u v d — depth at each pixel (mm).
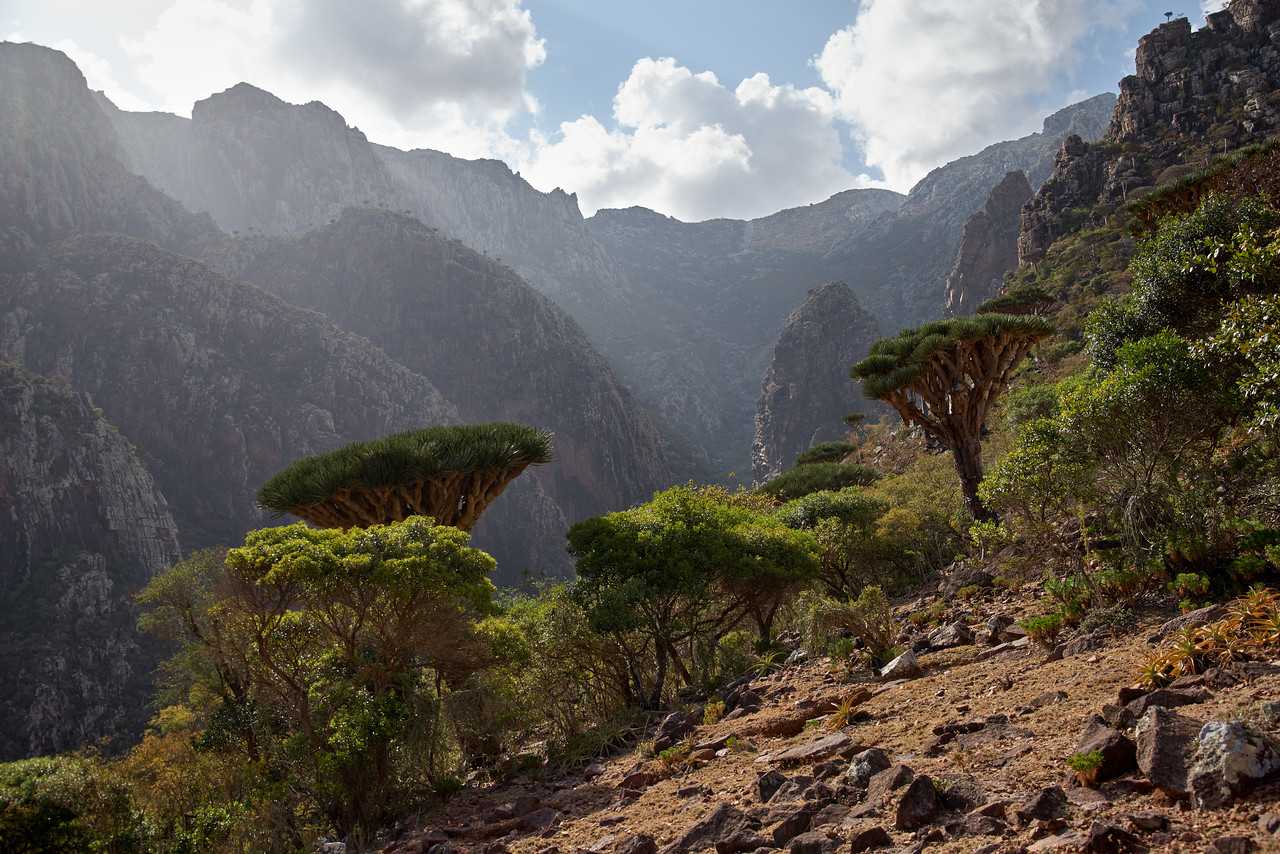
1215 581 8844
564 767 13016
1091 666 7652
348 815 12211
